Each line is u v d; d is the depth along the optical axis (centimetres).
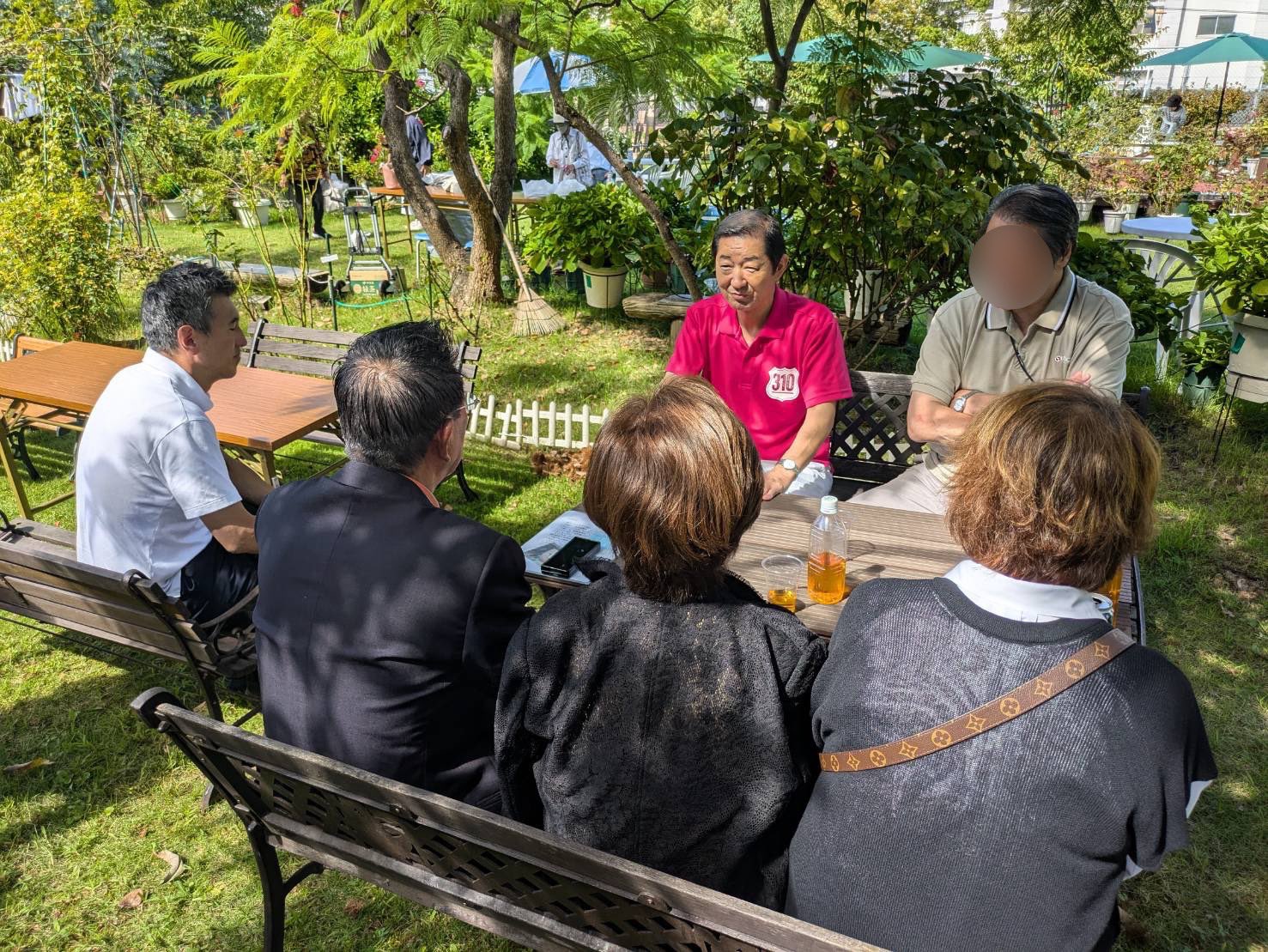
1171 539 401
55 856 263
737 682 141
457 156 754
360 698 175
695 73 504
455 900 181
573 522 271
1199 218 481
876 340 616
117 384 279
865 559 240
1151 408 533
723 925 133
